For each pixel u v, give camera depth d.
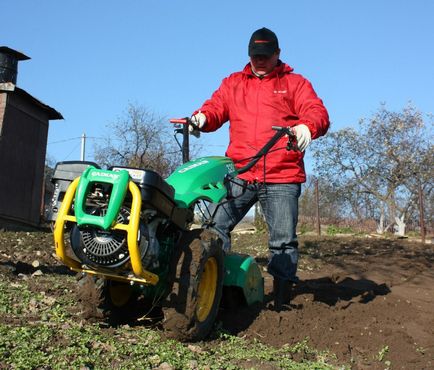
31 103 14.52
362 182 23.33
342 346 4.46
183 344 3.96
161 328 4.41
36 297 5.09
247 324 4.65
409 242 14.35
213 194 4.36
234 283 4.74
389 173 22.84
